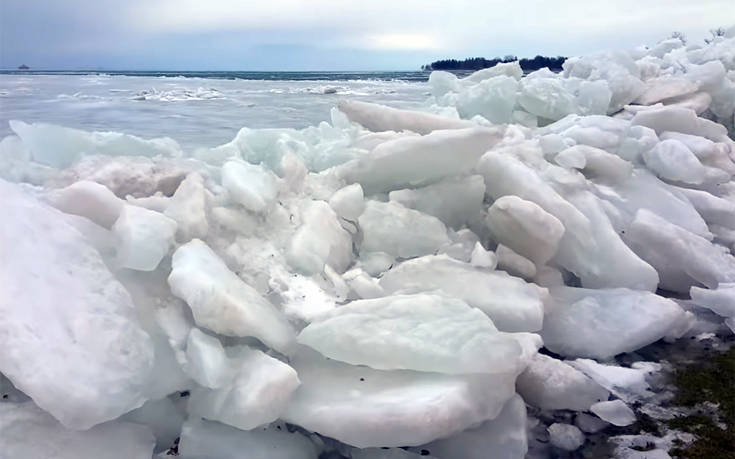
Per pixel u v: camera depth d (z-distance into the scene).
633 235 3.22
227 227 2.55
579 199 3.30
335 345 1.94
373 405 1.77
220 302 1.92
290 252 2.49
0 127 6.23
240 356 1.94
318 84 24.38
